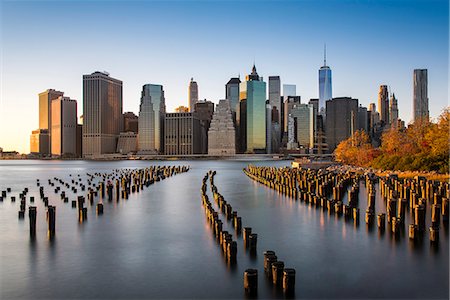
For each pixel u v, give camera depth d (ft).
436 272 105.29
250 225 162.40
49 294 94.63
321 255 120.37
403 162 356.59
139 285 99.35
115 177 461.37
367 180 277.03
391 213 157.58
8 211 203.31
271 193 273.95
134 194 275.39
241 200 236.43
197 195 268.62
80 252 126.11
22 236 146.72
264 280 100.37
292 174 333.42
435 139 332.39
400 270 106.93
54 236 146.61
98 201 237.66
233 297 92.17
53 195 273.54
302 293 93.35
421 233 143.54
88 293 95.14
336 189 213.87
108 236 146.30
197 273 106.83
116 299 91.91
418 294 92.53
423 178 250.16
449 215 159.43
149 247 131.34
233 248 114.93
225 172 597.52
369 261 114.32
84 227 161.79
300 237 141.59
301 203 221.46
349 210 175.11
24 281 102.32
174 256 121.29
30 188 335.47
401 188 207.31
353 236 141.18
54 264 114.73
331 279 101.40
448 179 262.06
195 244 134.62
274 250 126.21
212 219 160.86
